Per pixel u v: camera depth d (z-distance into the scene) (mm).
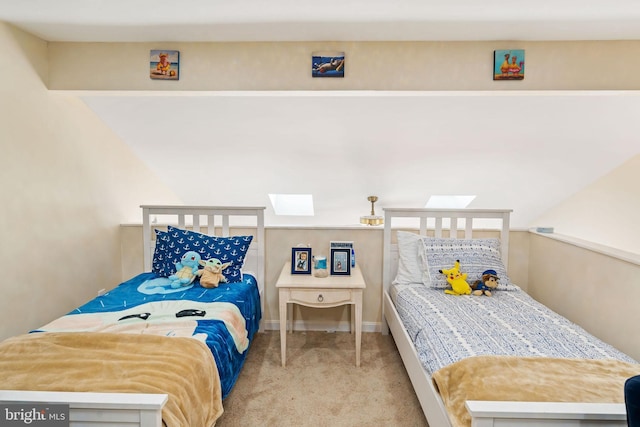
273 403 2154
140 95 2697
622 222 3959
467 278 2635
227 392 1879
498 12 2020
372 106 3053
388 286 3084
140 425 1187
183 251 2762
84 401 1176
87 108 2971
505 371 1472
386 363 2625
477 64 2494
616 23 2164
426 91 2525
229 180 4371
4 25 2189
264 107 3094
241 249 2801
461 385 1459
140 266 3381
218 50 2537
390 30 2305
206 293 2441
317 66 2508
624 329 2170
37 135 2441
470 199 4836
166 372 1432
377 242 3139
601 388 1353
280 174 4227
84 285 2900
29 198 2375
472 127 3309
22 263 2326
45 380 1346
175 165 4039
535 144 3553
